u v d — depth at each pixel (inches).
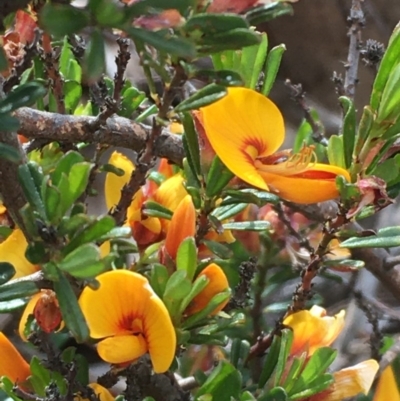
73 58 12.6
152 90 10.4
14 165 10.4
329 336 11.8
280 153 11.3
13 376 11.5
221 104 11.0
